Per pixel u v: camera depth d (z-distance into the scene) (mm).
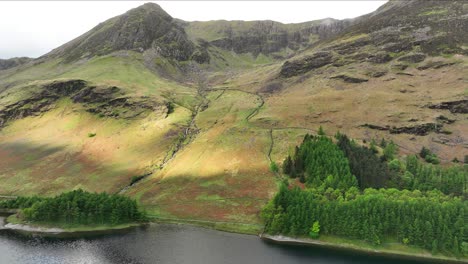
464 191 146500
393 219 127750
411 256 120750
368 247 125500
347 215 131250
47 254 120688
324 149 173625
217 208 162625
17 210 164375
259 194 168000
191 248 127562
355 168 162375
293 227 133750
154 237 138000
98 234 140125
